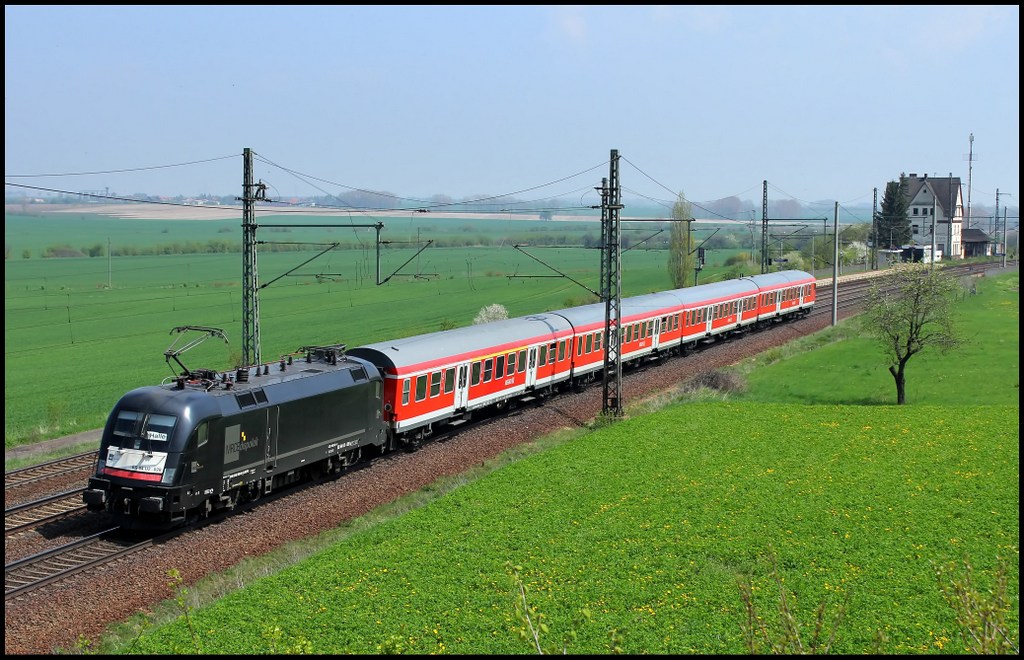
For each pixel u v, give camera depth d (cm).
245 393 2898
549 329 4681
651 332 5597
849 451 3600
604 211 4216
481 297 11225
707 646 2016
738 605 2236
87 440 4147
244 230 4016
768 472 3338
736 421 4191
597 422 4256
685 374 5522
